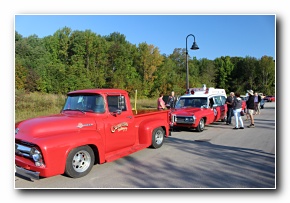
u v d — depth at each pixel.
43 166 4.71
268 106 31.91
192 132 10.93
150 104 31.25
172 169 5.86
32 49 47.12
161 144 8.01
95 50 51.97
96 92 5.97
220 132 10.86
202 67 81.50
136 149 6.72
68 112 6.12
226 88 81.75
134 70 55.72
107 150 5.96
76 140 5.10
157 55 55.19
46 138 4.83
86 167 5.40
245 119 15.70
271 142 8.66
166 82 51.59
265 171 5.64
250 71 78.06
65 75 42.56
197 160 6.57
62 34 51.72
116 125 6.18
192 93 12.94
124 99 6.61
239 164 6.18
